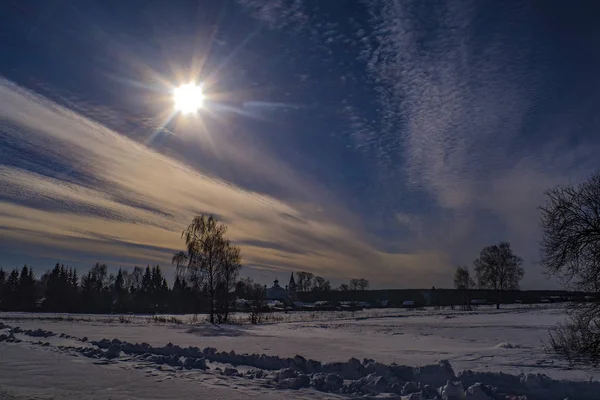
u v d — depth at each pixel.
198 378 11.85
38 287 102.06
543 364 15.30
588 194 17.58
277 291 150.00
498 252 103.12
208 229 53.41
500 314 60.28
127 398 9.61
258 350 19.94
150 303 102.56
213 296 51.88
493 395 9.75
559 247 17.67
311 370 13.05
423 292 129.75
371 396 10.21
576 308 17.16
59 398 9.57
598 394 9.79
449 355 17.94
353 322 47.38
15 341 19.88
